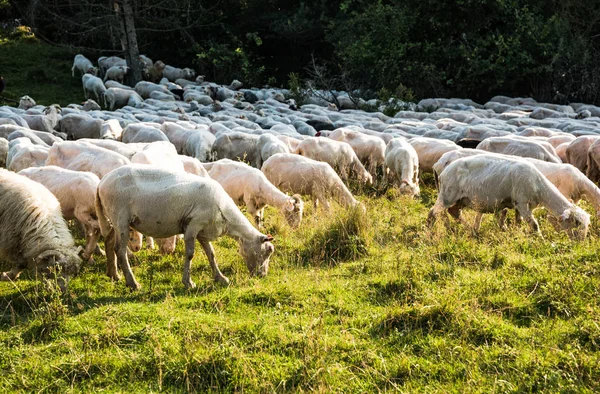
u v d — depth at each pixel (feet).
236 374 20.63
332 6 145.79
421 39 120.78
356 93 121.08
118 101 106.42
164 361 21.31
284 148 52.13
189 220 28.25
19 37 141.69
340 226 33.81
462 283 26.25
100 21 132.46
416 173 48.91
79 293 28.17
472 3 116.88
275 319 23.99
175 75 133.69
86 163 37.83
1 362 21.81
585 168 49.42
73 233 38.24
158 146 39.68
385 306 25.27
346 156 49.47
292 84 115.55
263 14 147.74
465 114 88.99
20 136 56.75
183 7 136.26
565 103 119.55
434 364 20.95
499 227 34.81
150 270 31.53
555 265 26.96
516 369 20.27
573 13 126.82
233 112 91.15
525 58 115.44
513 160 33.50
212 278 30.12
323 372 20.52
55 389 20.57
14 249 27.55
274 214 41.47
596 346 21.07
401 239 34.68
